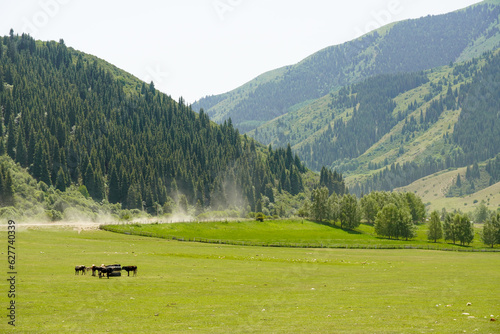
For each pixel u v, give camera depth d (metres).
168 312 31.56
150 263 63.69
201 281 47.75
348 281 51.88
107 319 29.05
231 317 30.39
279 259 82.88
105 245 93.12
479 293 42.81
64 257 64.56
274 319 29.95
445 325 28.39
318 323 28.86
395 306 35.09
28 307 31.56
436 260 93.19
